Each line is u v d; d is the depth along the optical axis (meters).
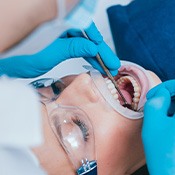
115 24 1.29
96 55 1.02
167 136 0.80
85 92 0.95
